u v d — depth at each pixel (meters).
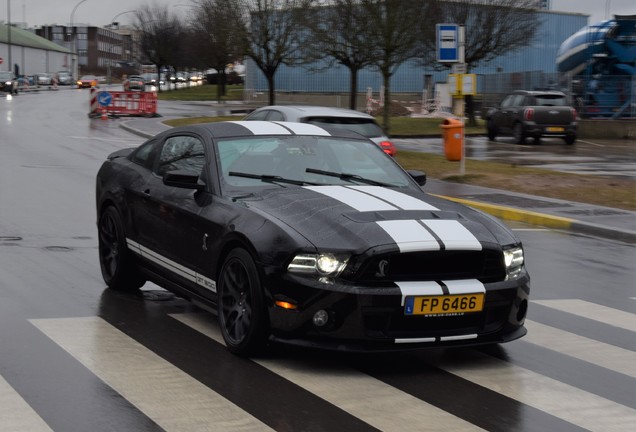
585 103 37.50
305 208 5.80
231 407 4.84
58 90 89.06
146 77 102.56
